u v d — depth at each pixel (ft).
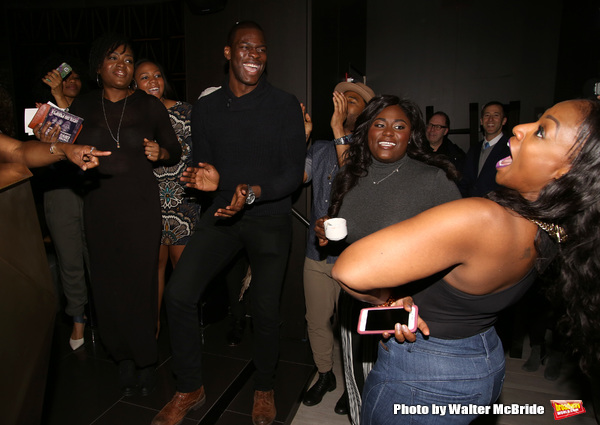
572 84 16.94
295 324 9.36
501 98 18.25
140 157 6.68
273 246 6.34
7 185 2.53
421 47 18.92
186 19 9.20
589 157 2.33
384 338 3.39
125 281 6.68
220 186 6.36
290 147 6.22
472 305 3.00
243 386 7.40
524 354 9.52
